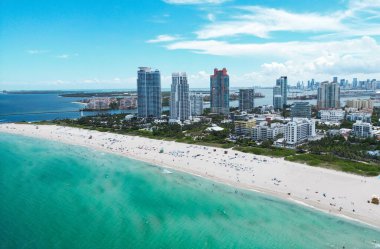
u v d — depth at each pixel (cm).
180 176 18738
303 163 19838
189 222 12838
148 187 16900
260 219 12988
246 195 15500
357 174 17425
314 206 13975
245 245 11125
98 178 18462
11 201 14625
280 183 16675
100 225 12444
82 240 11275
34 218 12912
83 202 14712
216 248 10950
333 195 14838
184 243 11250
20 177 18375
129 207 14225
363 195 14650
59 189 16438
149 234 11825
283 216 13188
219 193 15862
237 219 13050
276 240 11406
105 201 14900
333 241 11238
